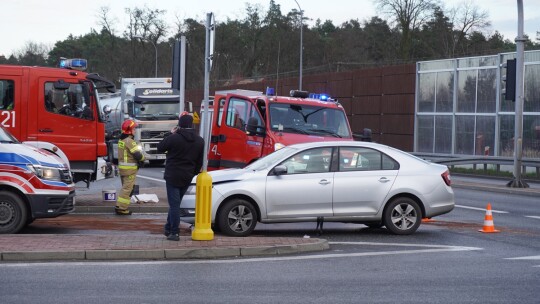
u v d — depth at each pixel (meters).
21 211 12.64
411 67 40.91
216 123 19.52
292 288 8.79
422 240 12.92
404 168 13.53
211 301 8.07
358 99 45.09
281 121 17.50
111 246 10.86
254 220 12.91
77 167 16.97
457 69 37.91
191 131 11.62
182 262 10.40
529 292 8.72
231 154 18.69
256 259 10.71
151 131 32.81
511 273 9.88
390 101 42.47
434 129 39.56
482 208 18.81
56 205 12.84
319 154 13.28
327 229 14.44
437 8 63.03
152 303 7.94
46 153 13.38
